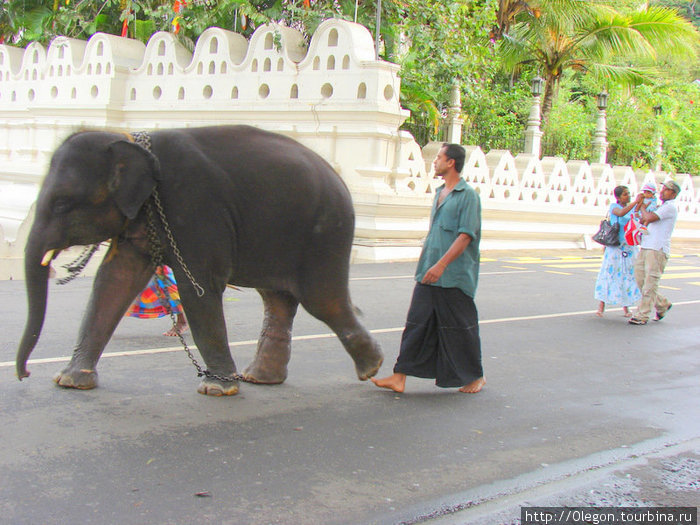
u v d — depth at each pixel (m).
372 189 14.35
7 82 20.39
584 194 20.66
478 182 17.48
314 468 4.40
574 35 24.55
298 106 14.82
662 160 30.25
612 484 4.44
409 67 17.17
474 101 21.02
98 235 5.18
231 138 5.47
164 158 5.23
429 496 4.11
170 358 6.71
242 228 5.38
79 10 19.45
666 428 5.55
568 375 6.98
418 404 5.78
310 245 5.54
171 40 16.67
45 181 5.09
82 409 5.18
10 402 5.22
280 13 16.84
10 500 3.76
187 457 4.45
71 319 8.12
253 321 8.62
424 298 5.93
